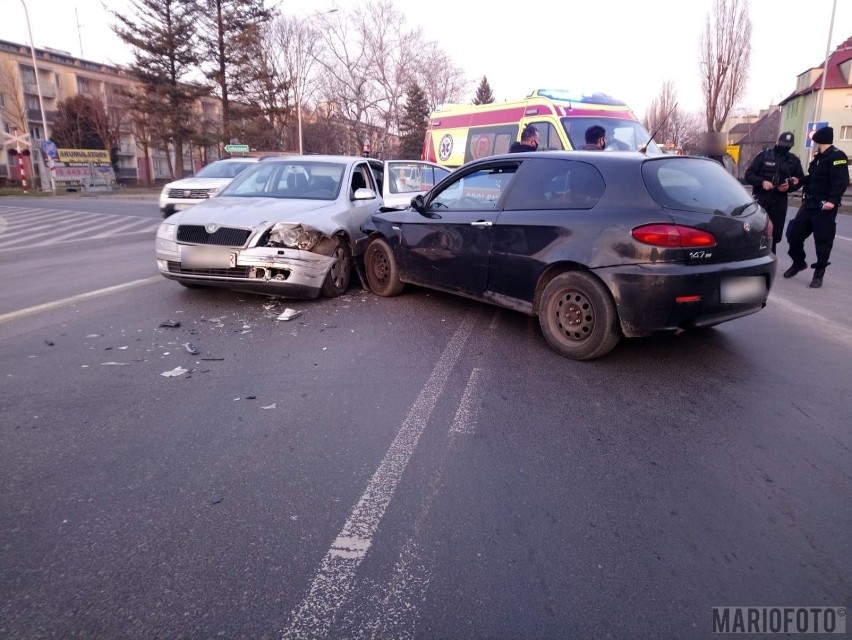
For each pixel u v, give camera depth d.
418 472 3.06
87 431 3.44
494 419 3.66
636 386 4.18
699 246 4.11
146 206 24.12
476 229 5.35
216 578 2.30
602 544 2.52
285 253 5.92
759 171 7.70
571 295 4.62
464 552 2.46
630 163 4.50
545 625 2.10
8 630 2.04
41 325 5.48
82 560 2.38
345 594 2.23
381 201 7.98
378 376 4.33
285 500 2.80
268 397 3.94
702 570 2.37
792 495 2.88
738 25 35.56
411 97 41.94
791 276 8.02
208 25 38.25
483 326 5.60
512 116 11.09
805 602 2.21
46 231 14.48
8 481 2.93
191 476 2.99
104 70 59.03
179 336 5.20
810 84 50.66
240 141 40.06
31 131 52.81
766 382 4.26
